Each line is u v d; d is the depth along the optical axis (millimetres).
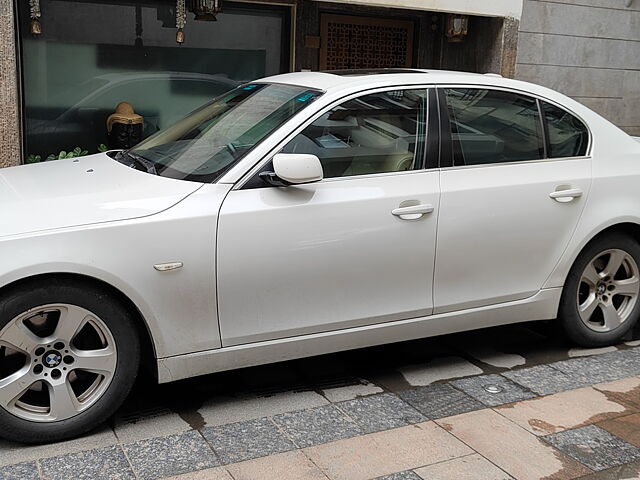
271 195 3557
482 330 4996
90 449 3287
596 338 4605
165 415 3650
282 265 3572
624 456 3336
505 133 4223
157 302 3354
